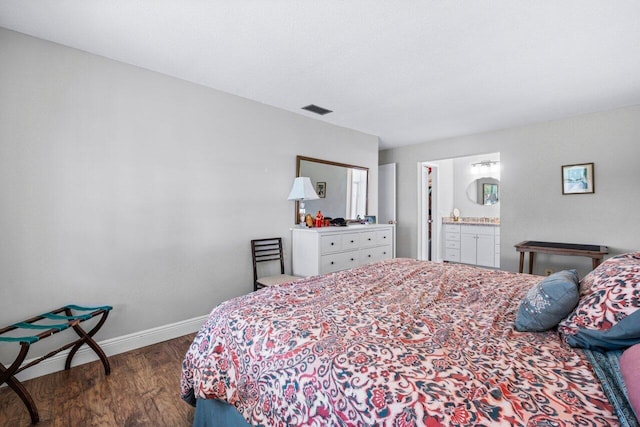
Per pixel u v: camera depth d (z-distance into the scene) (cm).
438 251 597
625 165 331
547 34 193
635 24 182
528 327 118
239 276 304
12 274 192
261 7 169
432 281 191
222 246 292
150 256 249
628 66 237
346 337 110
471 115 361
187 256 270
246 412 108
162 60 232
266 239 321
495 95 298
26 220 196
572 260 368
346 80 266
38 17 178
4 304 190
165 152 255
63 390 185
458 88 281
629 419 65
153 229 250
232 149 298
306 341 108
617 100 311
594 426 66
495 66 238
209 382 122
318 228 341
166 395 180
